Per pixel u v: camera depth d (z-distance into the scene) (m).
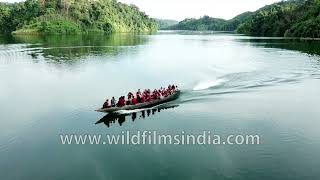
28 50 110.62
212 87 51.25
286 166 26.42
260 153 28.58
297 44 128.00
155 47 126.88
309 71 64.88
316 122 35.53
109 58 90.06
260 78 58.19
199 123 35.47
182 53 103.38
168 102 42.38
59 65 77.06
